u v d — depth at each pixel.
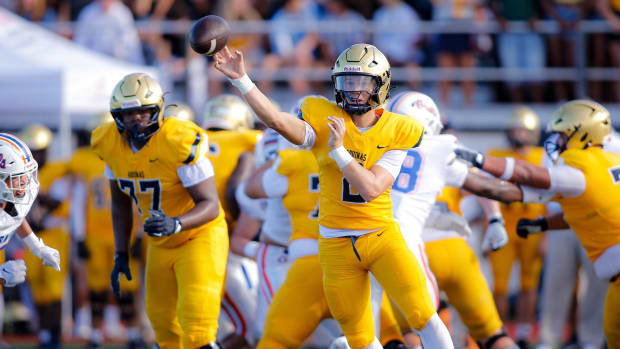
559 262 25.59
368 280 15.39
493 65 37.44
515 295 33.19
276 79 36.94
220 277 17.38
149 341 28.44
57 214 28.77
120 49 35.81
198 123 36.16
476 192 18.00
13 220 15.31
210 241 17.36
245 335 20.50
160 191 16.94
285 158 18.05
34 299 28.44
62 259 28.75
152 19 38.12
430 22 37.19
